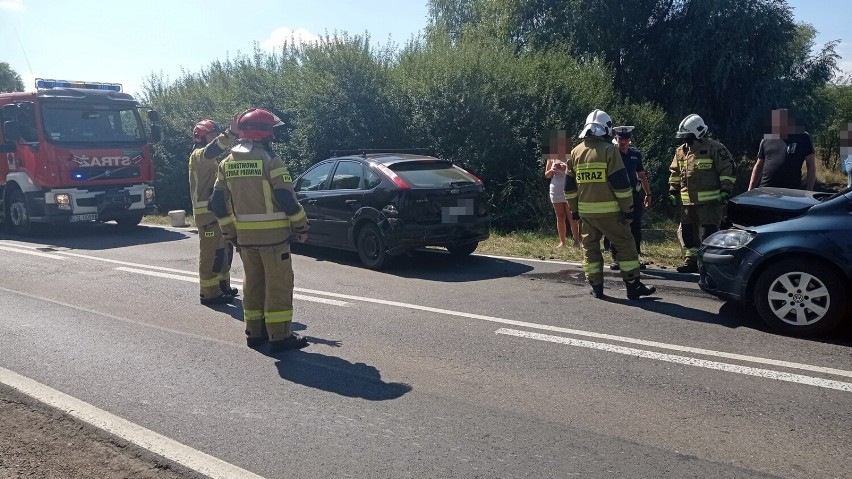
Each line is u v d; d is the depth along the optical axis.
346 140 15.70
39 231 14.34
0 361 5.64
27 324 6.78
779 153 8.29
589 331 6.24
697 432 4.14
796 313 5.92
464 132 15.10
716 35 21.36
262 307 6.00
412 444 4.04
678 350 5.64
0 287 8.55
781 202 6.50
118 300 7.81
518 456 3.87
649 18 22.94
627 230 7.27
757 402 4.56
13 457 3.93
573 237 10.95
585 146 7.28
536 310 7.04
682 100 22.33
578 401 4.65
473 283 8.45
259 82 18.97
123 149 13.52
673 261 9.55
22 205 13.55
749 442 4.00
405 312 7.07
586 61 18.75
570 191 7.53
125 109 13.78
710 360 5.38
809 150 8.23
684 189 8.44
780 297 6.00
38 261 10.44
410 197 9.02
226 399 4.79
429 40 17.64
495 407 4.57
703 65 21.88
